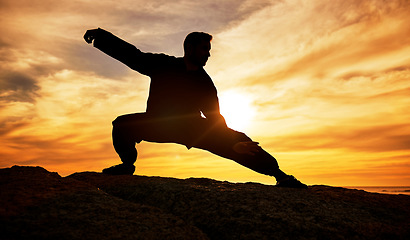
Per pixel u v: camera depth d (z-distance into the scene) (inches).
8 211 88.8
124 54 132.3
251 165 129.0
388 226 96.7
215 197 107.6
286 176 131.0
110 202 102.0
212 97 136.0
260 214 97.3
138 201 112.4
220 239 90.7
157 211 100.9
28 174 120.0
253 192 113.7
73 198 101.3
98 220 89.0
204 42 130.0
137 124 135.2
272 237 88.5
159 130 135.2
